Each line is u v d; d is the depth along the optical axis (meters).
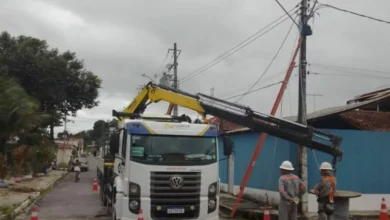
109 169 15.16
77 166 34.47
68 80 39.03
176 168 10.41
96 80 41.19
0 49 37.41
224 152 11.38
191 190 10.45
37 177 35.28
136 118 13.49
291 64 14.26
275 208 15.98
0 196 19.45
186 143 10.71
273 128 12.03
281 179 10.12
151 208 10.21
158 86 14.49
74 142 91.88
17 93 25.72
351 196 11.40
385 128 17.52
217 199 10.78
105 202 17.12
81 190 25.95
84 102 41.81
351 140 16.19
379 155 16.38
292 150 15.88
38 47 38.59
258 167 18.50
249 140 19.62
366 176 16.16
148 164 10.32
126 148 10.55
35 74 36.84
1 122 24.34
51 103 39.88
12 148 30.20
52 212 15.84
